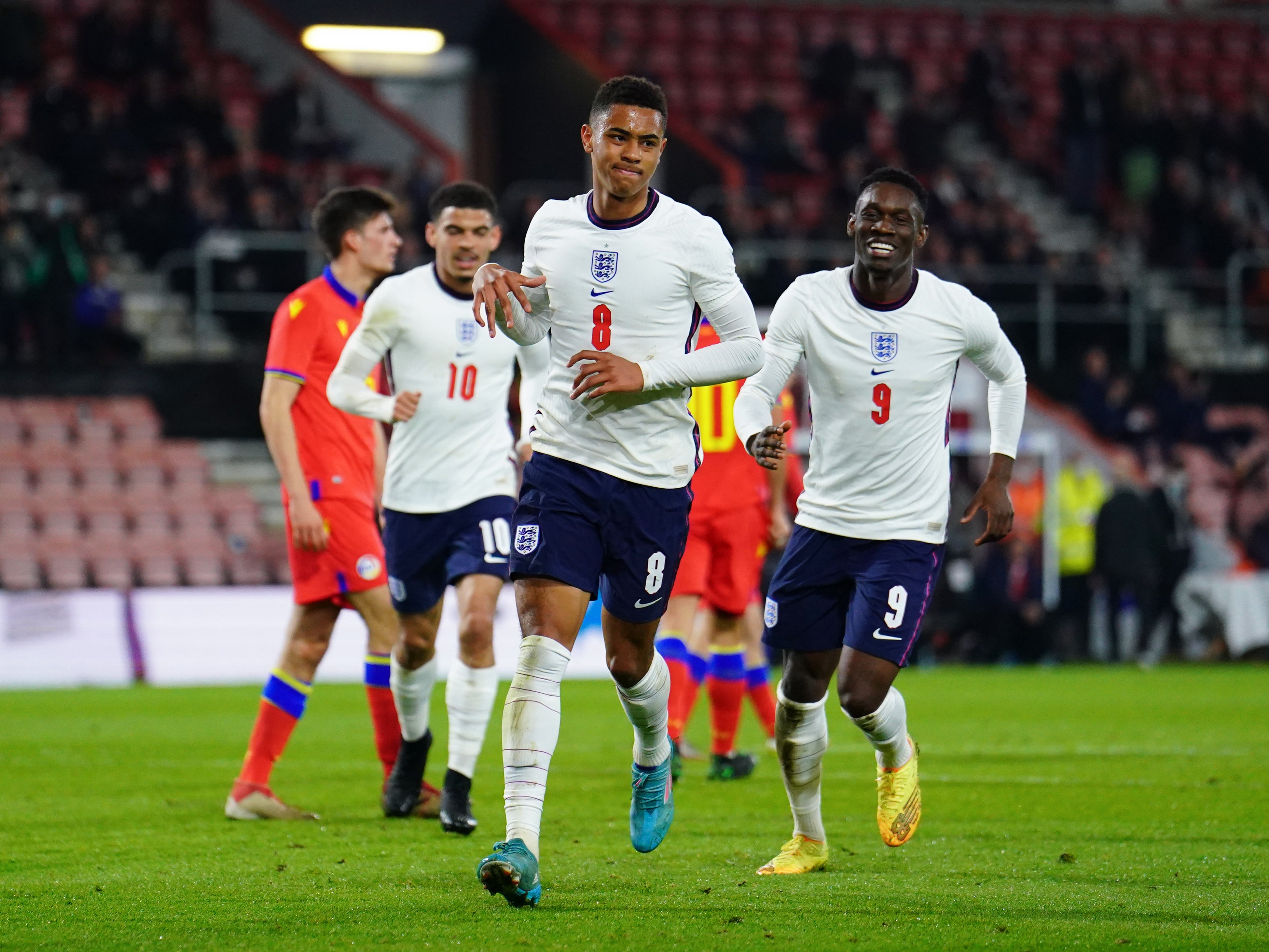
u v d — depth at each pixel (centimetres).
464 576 2077
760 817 2178
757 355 1551
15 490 6309
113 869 1714
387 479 2145
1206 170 8575
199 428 6700
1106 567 6025
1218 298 8269
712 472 2612
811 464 1783
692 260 1539
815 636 1739
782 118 8175
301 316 2178
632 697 1593
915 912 1452
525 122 8806
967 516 1825
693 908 1468
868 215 1717
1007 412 1828
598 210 1551
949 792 2455
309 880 1630
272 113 7756
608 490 1534
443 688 5172
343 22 9219
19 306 6531
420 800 2181
